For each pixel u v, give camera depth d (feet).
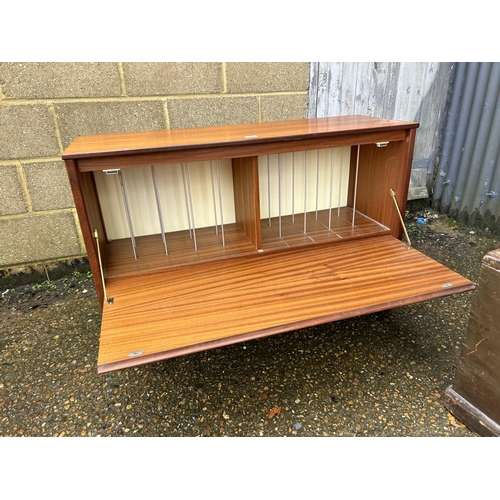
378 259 4.07
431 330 4.72
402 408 3.70
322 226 4.86
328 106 6.46
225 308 3.31
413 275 3.72
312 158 5.08
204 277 3.85
